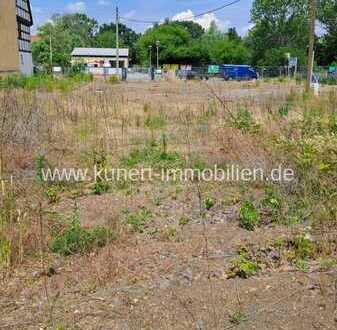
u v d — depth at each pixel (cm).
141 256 422
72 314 330
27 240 438
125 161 770
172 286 367
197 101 1750
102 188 630
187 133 911
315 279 374
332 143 667
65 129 928
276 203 519
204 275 385
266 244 438
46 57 6084
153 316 325
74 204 567
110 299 349
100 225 495
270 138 739
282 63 6406
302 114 1005
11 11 3725
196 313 328
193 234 477
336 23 6259
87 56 7438
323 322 318
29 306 345
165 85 3162
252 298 347
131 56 8881
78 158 767
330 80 3403
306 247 421
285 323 317
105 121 1030
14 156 702
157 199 590
